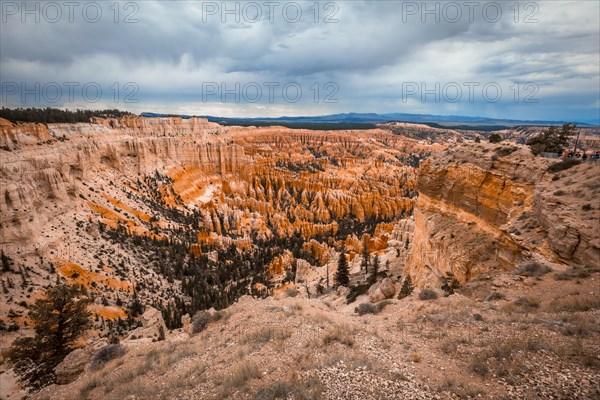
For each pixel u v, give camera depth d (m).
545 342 12.75
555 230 24.45
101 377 19.05
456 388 11.00
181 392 13.80
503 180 37.06
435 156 50.59
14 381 27.31
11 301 49.62
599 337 12.67
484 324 16.05
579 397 9.56
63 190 79.75
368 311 23.86
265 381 12.94
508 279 22.94
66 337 29.81
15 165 72.94
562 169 31.91
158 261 84.19
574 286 19.00
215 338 20.00
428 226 47.38
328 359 13.98
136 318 56.62
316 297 60.03
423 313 19.62
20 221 60.84
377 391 11.24
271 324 19.98
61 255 64.44
